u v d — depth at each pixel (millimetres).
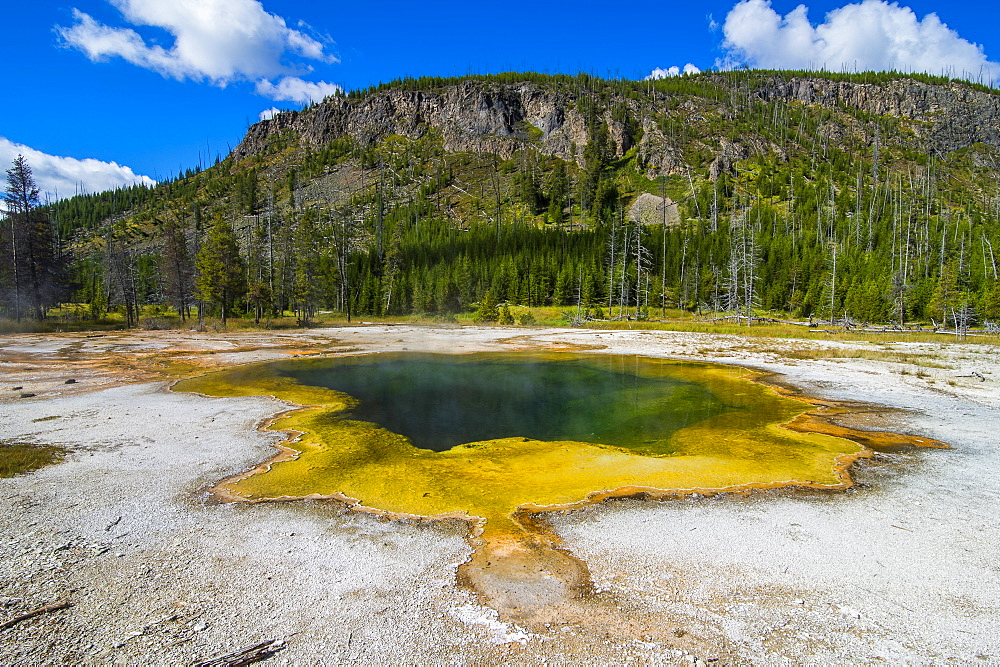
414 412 15859
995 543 7090
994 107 188375
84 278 78938
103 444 11609
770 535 7336
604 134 155125
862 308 57656
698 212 111375
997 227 75812
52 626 5148
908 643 4965
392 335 43156
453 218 130500
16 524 7484
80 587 5867
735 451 11719
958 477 9867
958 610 5508
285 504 8469
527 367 25734
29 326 40688
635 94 176375
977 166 161625
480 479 9750
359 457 11188
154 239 134125
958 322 48250
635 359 29062
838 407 16438
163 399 16750
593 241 92938
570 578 6164
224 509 8227
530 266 82688
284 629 5160
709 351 32656
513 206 135375
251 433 12992
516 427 14164
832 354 30281
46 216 46344
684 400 17844
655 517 7980
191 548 6871
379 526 7633
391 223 122625
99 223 159500
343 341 37656
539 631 5137
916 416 15070
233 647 4863
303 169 175875
